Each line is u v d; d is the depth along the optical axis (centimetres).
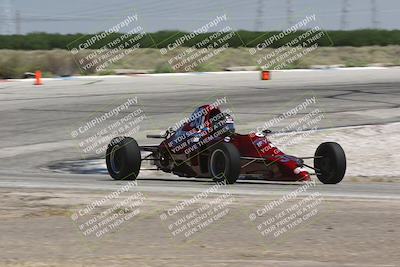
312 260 2358
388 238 2706
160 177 4831
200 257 2398
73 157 5812
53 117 7975
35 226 2919
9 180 4444
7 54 16825
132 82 11681
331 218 3106
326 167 4269
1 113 8294
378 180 4675
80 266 2238
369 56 19475
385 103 9006
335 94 9912
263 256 2419
